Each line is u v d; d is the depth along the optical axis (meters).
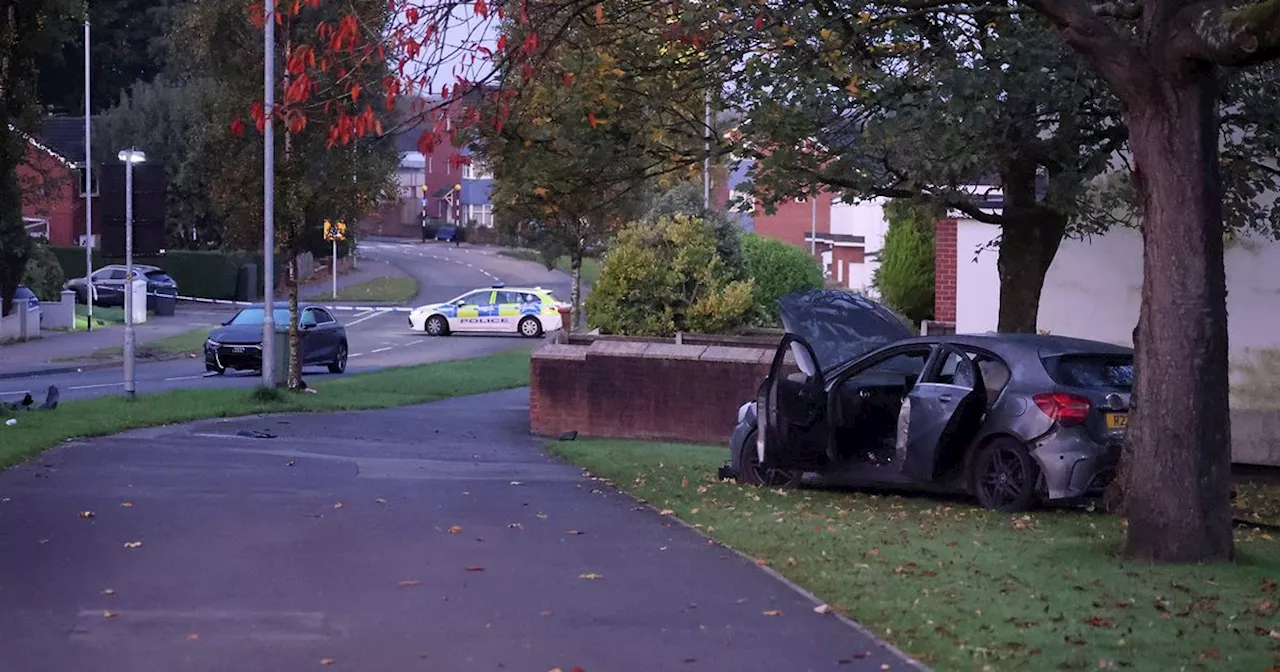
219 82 25.12
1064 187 12.62
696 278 23.23
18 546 9.38
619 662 6.73
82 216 64.56
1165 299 8.91
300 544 9.68
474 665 6.64
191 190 62.91
